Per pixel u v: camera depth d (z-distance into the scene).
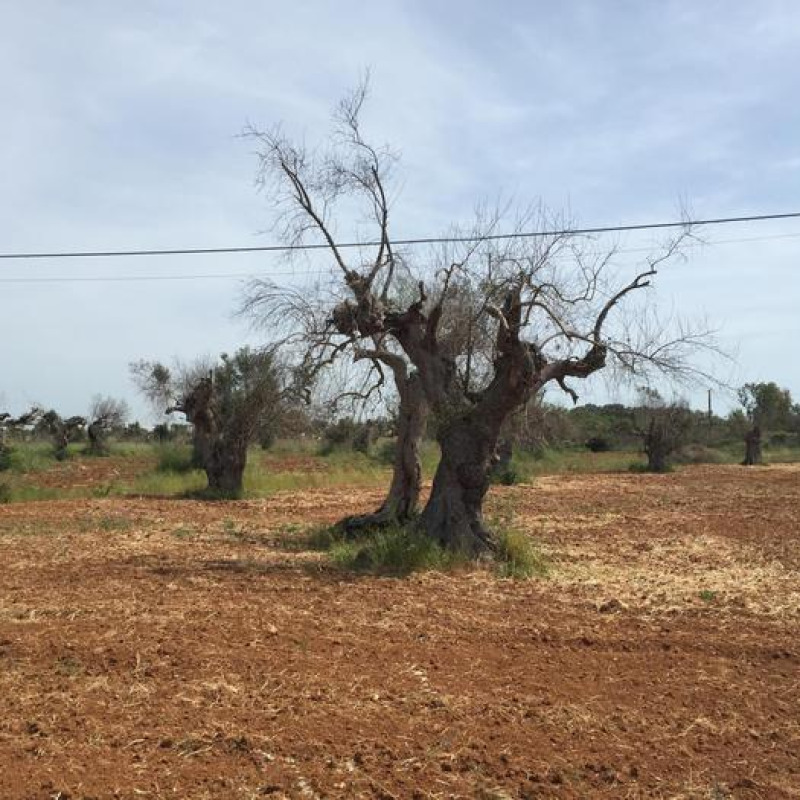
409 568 12.51
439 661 7.99
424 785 5.38
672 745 6.18
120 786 5.19
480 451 13.70
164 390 42.22
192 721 6.24
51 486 29.83
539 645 8.77
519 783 5.46
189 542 15.89
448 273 14.72
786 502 25.64
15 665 7.59
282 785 5.29
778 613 10.46
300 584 11.48
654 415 43.50
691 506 24.34
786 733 6.51
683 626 9.74
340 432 21.30
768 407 69.06
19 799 4.95
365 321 14.79
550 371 14.02
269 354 15.34
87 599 10.34
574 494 28.23
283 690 6.98
